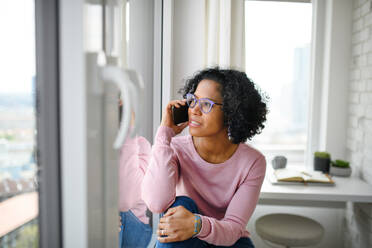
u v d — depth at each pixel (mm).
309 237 1564
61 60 432
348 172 1935
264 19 2242
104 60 521
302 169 2104
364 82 1880
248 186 1057
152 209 988
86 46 443
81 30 427
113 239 588
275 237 1588
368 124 1825
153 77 1415
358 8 1984
